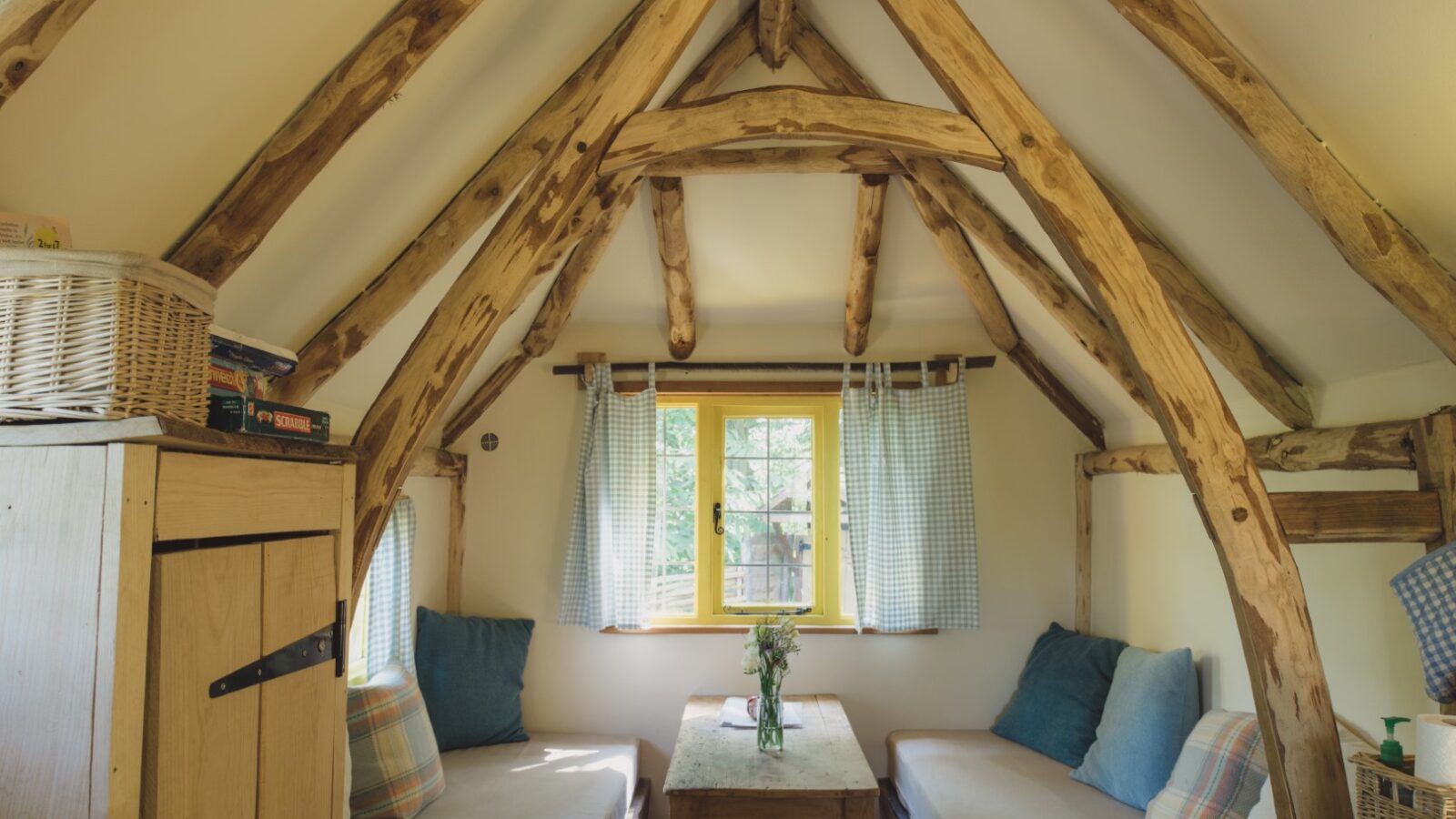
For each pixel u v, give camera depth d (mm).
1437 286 1938
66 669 957
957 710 4168
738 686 4172
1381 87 1761
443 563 4145
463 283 2125
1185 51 1920
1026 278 3332
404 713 3084
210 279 1796
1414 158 1845
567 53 2607
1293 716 2043
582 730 4160
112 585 957
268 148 1820
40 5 1109
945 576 4141
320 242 2240
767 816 2848
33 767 953
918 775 3465
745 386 4312
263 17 1578
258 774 1246
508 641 4023
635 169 2803
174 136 1614
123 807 953
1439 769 1663
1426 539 2137
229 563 1171
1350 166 1969
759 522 4383
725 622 4285
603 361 4289
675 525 4371
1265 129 1920
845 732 3480
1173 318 2164
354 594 1992
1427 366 2262
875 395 4246
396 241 2570
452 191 2646
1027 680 3965
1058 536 4242
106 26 1323
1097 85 2332
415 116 2191
